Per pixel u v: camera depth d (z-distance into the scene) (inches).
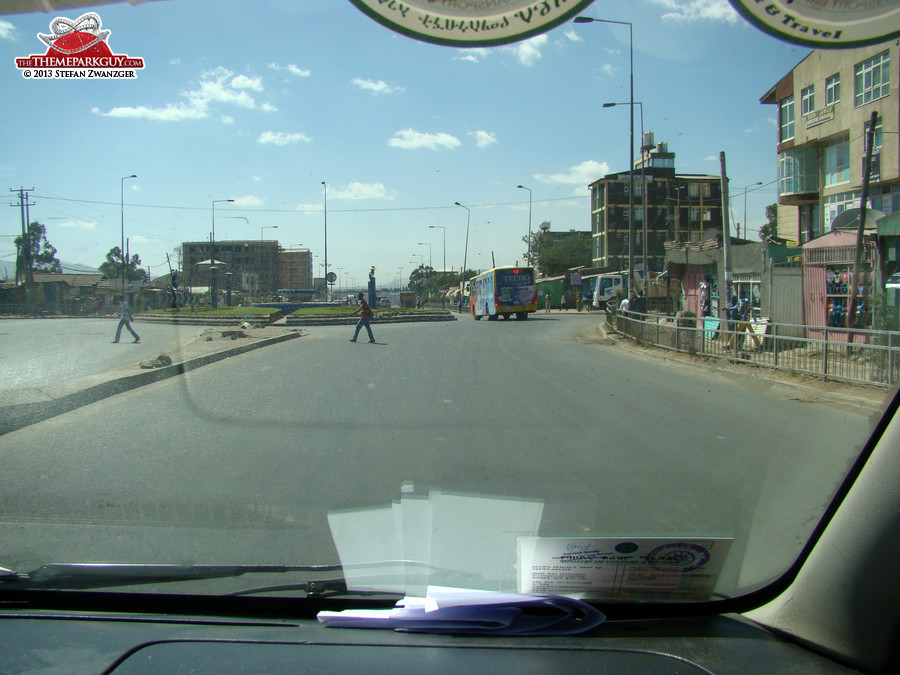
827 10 124.5
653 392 450.6
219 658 95.6
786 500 208.4
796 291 698.8
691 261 1009.5
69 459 273.6
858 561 97.7
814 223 1008.9
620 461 263.6
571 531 178.1
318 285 3752.5
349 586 121.9
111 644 100.7
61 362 634.8
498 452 280.4
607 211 2775.6
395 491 220.7
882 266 620.1
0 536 178.2
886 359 409.7
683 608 110.3
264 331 1040.2
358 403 407.5
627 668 92.4
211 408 393.4
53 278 2561.5
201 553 162.7
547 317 1622.8
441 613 104.7
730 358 583.8
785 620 105.8
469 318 1752.0
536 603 105.8
